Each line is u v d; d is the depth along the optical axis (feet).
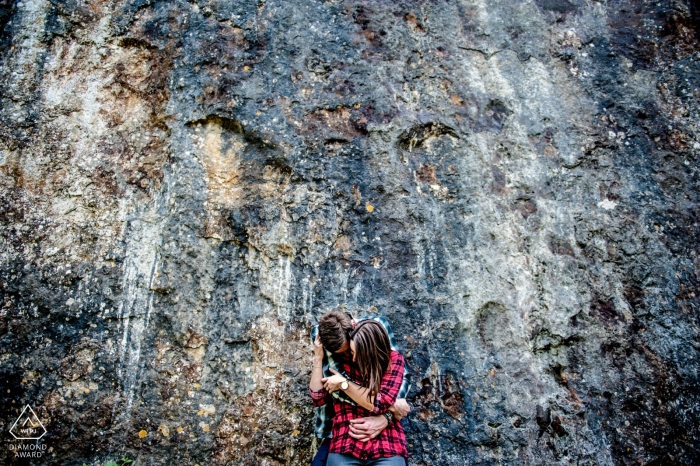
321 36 10.71
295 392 8.52
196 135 9.66
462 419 8.59
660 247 10.42
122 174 9.43
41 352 8.30
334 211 9.54
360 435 7.02
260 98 9.98
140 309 8.68
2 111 9.57
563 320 9.55
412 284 9.27
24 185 9.18
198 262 8.97
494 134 10.70
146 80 10.15
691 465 8.99
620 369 9.43
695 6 12.87
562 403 9.01
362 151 9.95
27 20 10.23
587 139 11.09
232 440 8.19
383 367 7.36
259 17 10.63
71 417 8.07
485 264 9.61
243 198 9.44
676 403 9.35
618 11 12.74
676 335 9.81
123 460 7.95
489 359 9.03
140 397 8.25
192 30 10.36
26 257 8.74
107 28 10.42
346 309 9.01
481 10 11.89
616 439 8.93
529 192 10.37
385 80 10.55
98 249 8.92
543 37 11.91
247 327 8.79
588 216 10.44
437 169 10.17
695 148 11.51
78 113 9.77
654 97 11.85
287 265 9.19
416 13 11.42
